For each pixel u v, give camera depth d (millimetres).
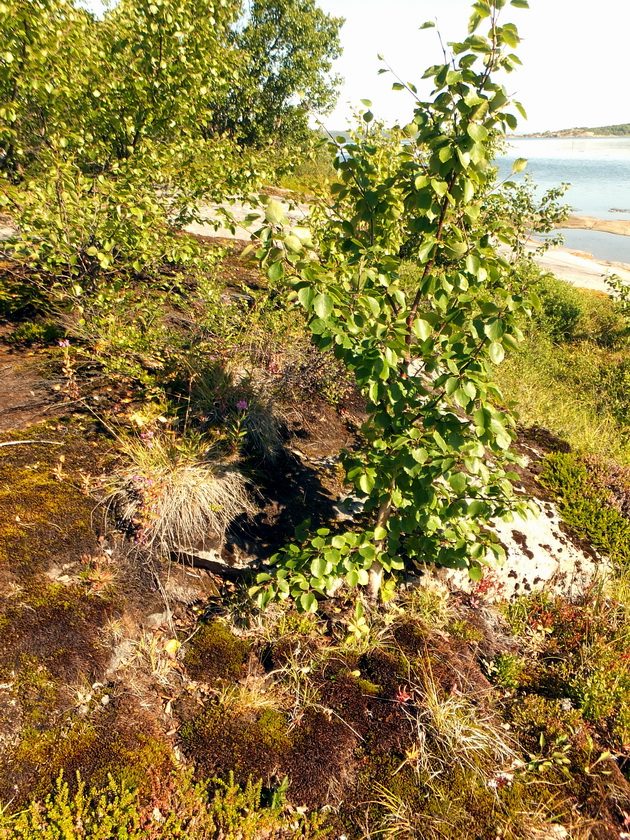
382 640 3420
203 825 2412
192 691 2930
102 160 5914
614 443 7098
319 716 2924
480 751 2977
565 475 5445
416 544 3514
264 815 2479
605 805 2896
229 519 3723
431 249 2729
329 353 5113
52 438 3859
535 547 4438
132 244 4688
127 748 2529
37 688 2602
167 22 5668
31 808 2211
